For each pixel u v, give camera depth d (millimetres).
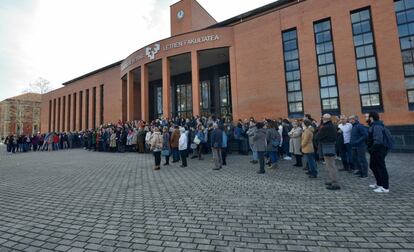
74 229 4062
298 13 17625
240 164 10578
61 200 5863
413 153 12242
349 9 15641
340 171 8375
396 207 4590
